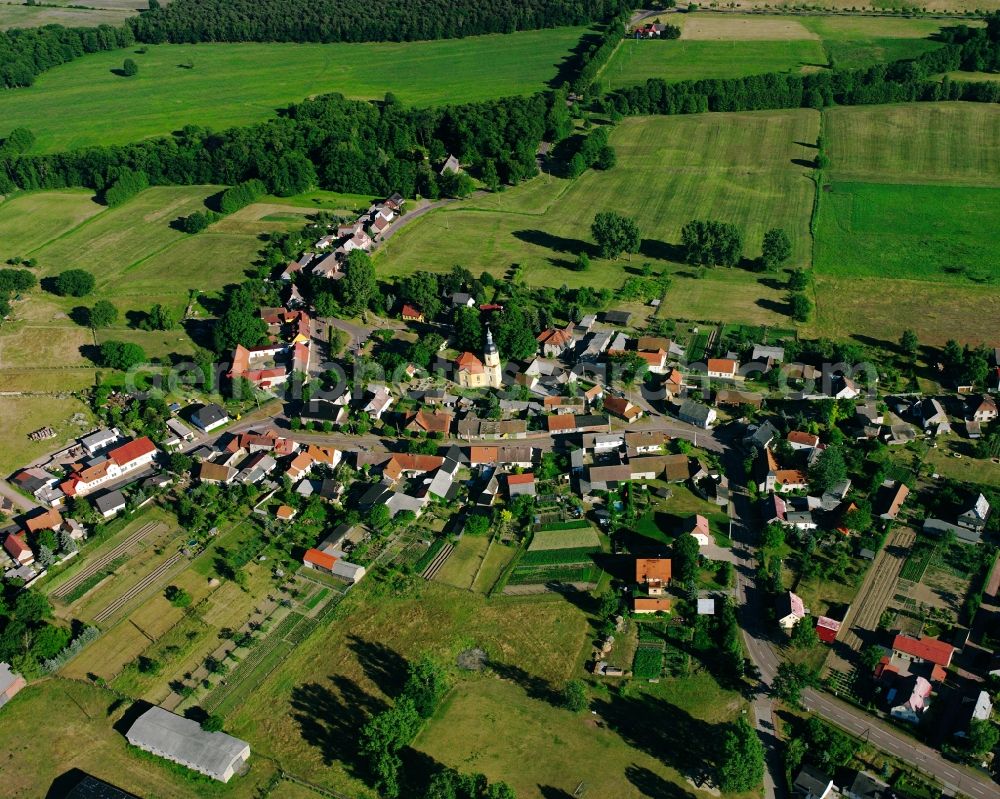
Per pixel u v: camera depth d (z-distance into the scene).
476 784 127.06
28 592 166.00
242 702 147.75
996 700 140.50
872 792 126.44
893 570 167.00
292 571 173.88
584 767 134.62
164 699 149.00
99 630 162.62
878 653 146.25
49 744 142.75
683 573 165.25
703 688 146.38
